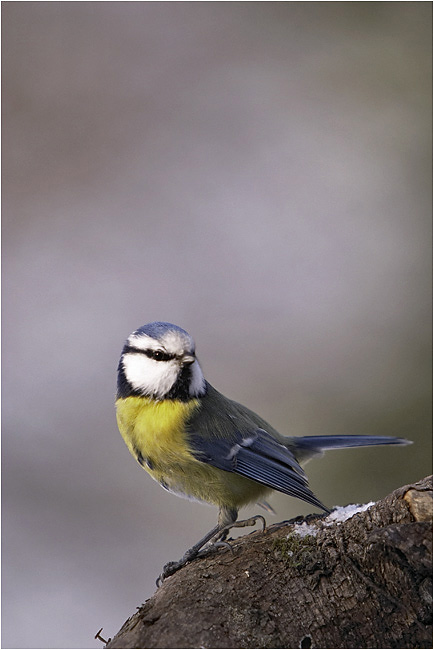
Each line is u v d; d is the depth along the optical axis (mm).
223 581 6031
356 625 5727
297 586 5926
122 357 8625
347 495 12977
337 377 14680
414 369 14734
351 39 17406
